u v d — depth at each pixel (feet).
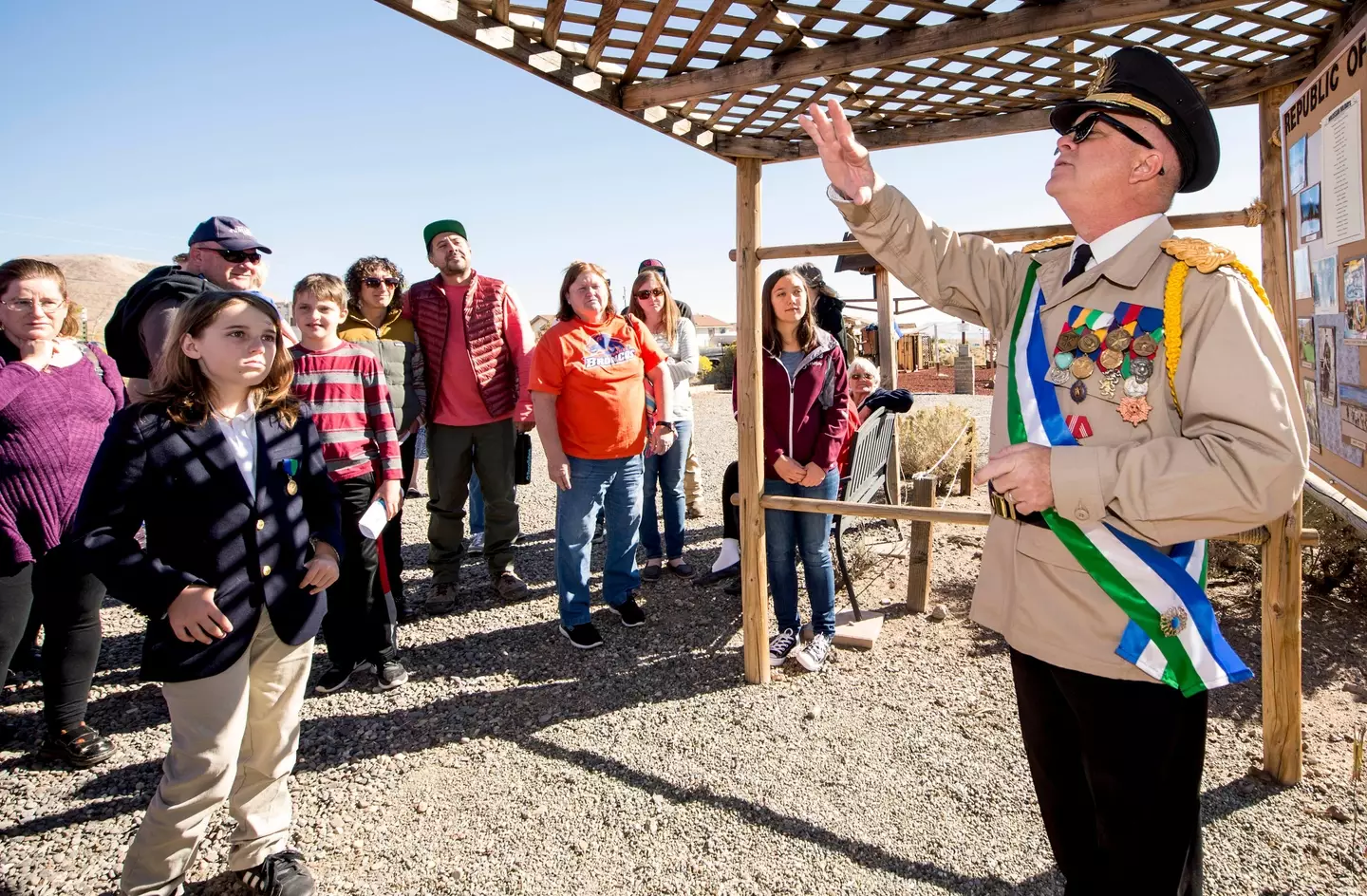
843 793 8.42
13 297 9.36
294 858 7.23
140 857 6.51
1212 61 8.14
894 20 7.36
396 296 13.80
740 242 10.44
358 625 11.19
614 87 8.82
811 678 11.25
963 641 12.35
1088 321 4.83
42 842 7.96
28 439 9.11
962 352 57.77
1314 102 7.59
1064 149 4.99
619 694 10.95
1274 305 7.89
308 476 7.25
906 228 5.63
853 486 12.91
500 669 11.89
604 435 12.16
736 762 9.08
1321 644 11.48
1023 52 7.88
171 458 6.16
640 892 7.06
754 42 7.93
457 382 13.74
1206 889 6.77
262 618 6.78
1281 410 4.04
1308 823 7.57
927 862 7.31
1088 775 5.11
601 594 15.12
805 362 11.21
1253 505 4.02
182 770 6.31
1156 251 4.77
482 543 18.02
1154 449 4.19
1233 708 9.82
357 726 10.26
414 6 6.52
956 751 9.16
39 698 11.18
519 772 9.06
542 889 7.13
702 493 24.54
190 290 8.76
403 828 8.08
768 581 11.97
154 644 6.16
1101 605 4.70
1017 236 8.42
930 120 10.18
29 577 9.29
